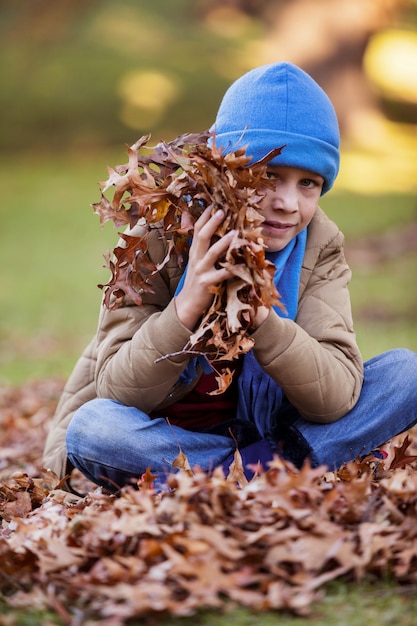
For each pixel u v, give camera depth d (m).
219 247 2.60
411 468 3.01
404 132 28.08
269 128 2.98
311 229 3.20
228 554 2.16
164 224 2.78
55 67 29.84
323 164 2.99
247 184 2.61
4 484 3.24
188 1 34.84
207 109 27.86
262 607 2.06
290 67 3.07
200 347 2.85
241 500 2.40
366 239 18.41
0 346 10.25
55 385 6.79
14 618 2.11
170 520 2.36
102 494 2.90
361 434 2.99
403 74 32.19
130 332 3.00
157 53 31.20
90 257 18.11
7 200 22.67
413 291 13.52
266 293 2.55
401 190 23.25
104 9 34.16
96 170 24.98
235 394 3.15
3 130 27.03
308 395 2.88
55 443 3.41
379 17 25.98
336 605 2.09
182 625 2.02
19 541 2.47
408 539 2.28
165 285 3.06
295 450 3.00
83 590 2.17
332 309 3.10
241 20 34.50
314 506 2.37
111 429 2.88
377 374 3.09
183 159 2.66
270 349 2.80
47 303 13.94
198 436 2.98
